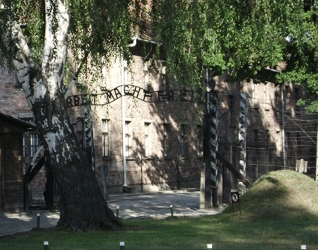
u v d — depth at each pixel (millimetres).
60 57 20984
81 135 42562
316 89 32469
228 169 31734
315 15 30797
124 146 46281
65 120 21031
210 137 31422
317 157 35625
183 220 24875
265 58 31250
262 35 22578
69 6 21609
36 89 20906
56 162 20891
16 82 42344
